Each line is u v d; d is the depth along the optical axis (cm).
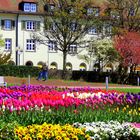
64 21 6844
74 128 1413
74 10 6856
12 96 2370
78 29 6919
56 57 8638
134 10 7288
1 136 1280
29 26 8531
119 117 2041
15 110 1920
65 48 6981
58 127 1396
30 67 6750
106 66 8294
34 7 8538
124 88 5012
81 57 8238
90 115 1961
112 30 7181
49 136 1311
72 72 6975
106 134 1495
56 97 2231
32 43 8550
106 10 7312
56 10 6869
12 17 8456
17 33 8462
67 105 2138
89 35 8456
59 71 6900
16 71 6675
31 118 1744
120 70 6962
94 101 2339
